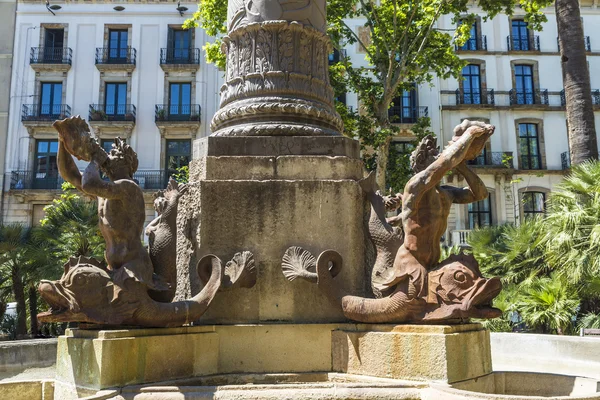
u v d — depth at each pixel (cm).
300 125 471
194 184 433
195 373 379
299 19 502
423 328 364
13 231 1476
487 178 3312
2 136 3284
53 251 1541
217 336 400
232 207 426
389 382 346
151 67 3359
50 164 3284
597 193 1137
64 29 3400
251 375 391
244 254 414
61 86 3366
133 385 336
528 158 3425
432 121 3312
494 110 3416
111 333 337
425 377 353
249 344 403
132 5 3406
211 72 3350
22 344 611
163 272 417
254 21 499
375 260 434
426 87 3338
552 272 1245
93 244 1603
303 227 427
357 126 1842
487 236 1550
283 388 314
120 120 3269
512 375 392
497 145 3400
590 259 1063
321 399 306
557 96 3484
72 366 346
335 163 446
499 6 1645
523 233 1339
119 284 358
